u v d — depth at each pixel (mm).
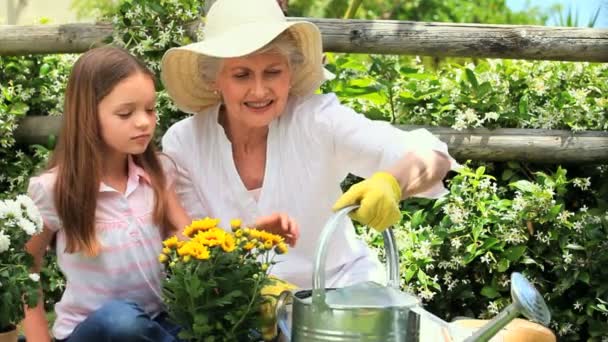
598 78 3971
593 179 3734
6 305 2355
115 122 2457
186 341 2365
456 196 3578
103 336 2303
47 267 3619
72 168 2484
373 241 3604
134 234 2518
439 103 3820
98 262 2506
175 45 3797
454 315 3633
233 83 2539
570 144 3656
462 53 3715
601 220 3475
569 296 3521
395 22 3768
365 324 2010
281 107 2578
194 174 2730
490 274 3576
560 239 3490
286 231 2443
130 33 3820
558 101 3785
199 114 2791
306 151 2660
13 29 3990
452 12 10438
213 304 2213
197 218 2736
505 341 2766
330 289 2174
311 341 2033
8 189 3984
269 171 2670
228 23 2604
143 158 2598
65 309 2562
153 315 2545
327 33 3768
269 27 2533
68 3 8500
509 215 3512
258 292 2271
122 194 2525
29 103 4035
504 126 3783
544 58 3697
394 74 3918
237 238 2291
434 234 3549
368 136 2547
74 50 3947
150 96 2490
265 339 2328
